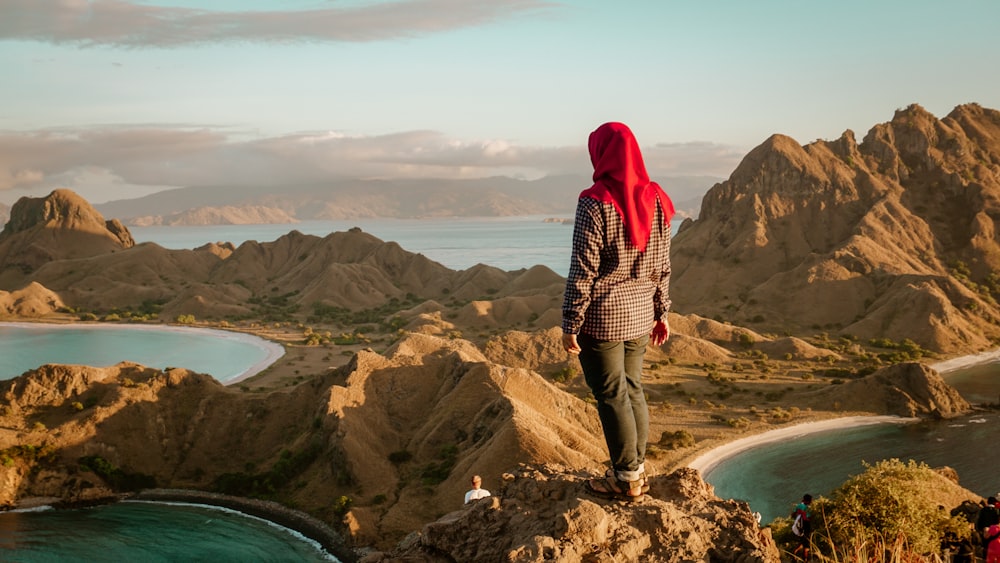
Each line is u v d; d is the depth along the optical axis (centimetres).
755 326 18588
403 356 10319
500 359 13275
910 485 1523
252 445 9375
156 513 8025
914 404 11212
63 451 8875
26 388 9650
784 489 8319
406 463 8381
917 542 1412
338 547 6906
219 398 9888
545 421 8338
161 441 9306
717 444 9819
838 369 13650
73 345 18925
